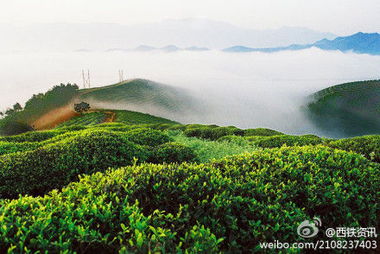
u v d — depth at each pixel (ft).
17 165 23.48
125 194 13.58
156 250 8.71
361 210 14.94
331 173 17.44
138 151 29.43
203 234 10.00
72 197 13.12
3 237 9.42
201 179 15.06
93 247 9.74
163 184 14.28
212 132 64.03
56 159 24.20
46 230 9.99
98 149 26.35
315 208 14.51
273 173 16.63
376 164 19.33
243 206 12.84
